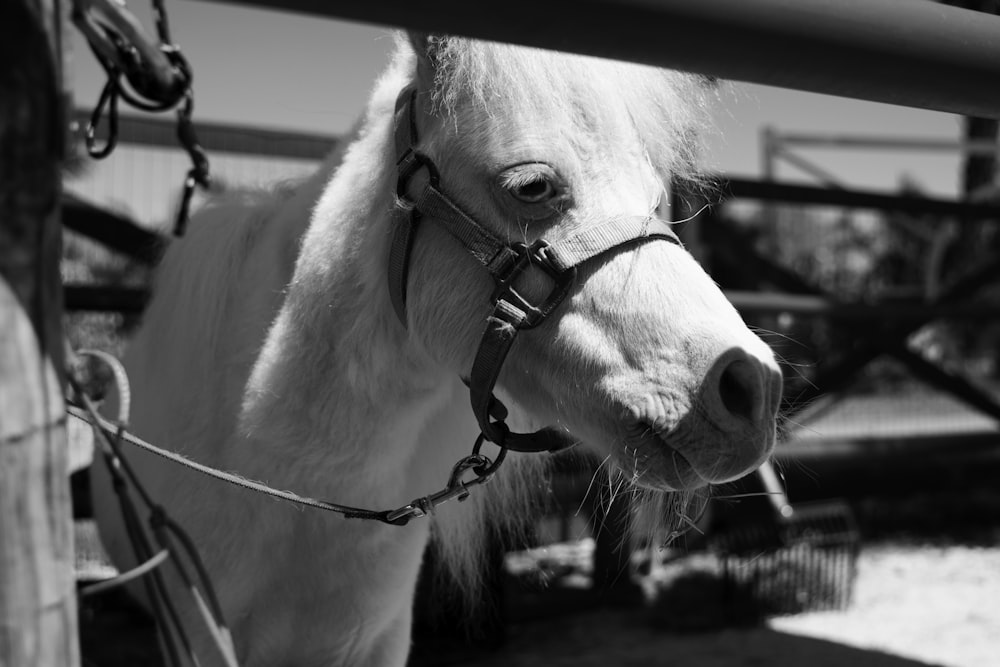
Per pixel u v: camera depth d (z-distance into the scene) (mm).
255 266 1859
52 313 799
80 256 4207
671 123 1532
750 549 4113
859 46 1111
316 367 1684
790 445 5359
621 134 1443
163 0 1312
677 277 1395
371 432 1676
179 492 1790
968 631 4020
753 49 1052
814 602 4352
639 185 1447
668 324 1365
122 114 4023
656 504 1603
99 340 4055
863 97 1202
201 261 1945
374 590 1812
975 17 1213
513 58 1415
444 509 1982
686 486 1385
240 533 1738
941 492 6125
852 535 4434
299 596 1791
